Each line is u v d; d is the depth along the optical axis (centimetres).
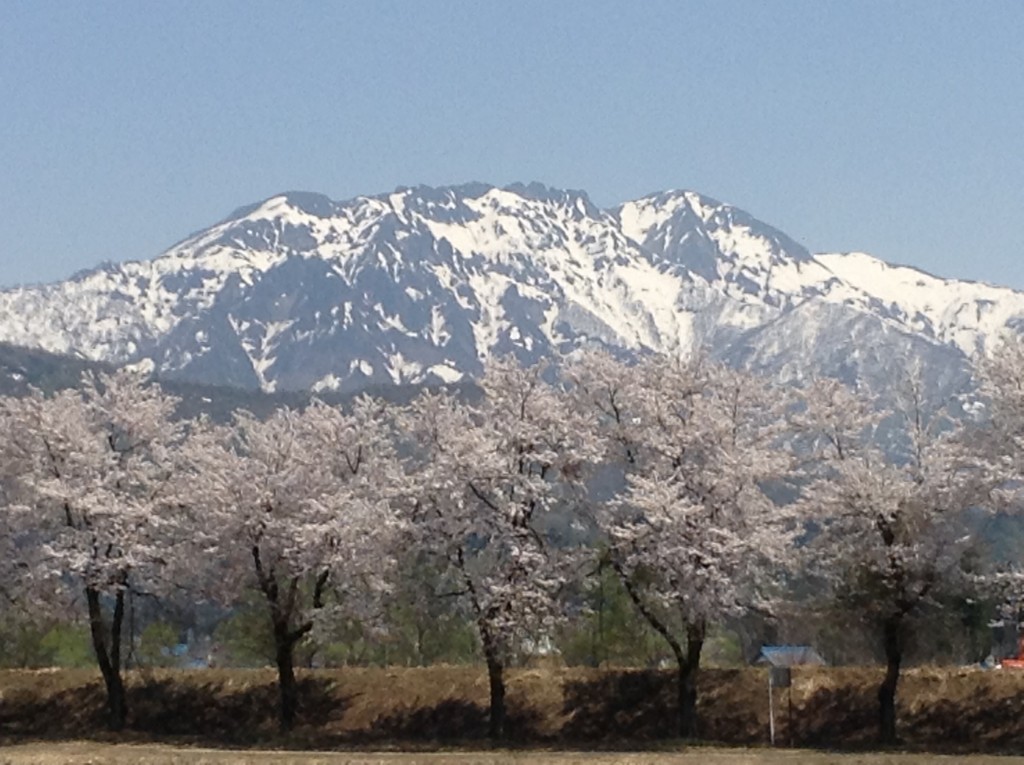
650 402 6328
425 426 6438
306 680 6756
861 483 5891
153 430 6812
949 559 5862
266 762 5097
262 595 6844
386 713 6462
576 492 6316
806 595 6638
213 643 8444
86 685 6875
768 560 6144
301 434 6631
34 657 8581
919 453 6050
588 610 6362
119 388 6856
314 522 6281
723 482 6119
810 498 6006
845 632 6894
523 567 6097
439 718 6375
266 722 6556
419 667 6988
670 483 6141
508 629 6031
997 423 5884
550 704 6406
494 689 6125
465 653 8344
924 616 6066
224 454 6388
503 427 6300
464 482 6156
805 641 7462
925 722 6016
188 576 6494
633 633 7138
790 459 6181
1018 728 5844
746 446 6322
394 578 6241
